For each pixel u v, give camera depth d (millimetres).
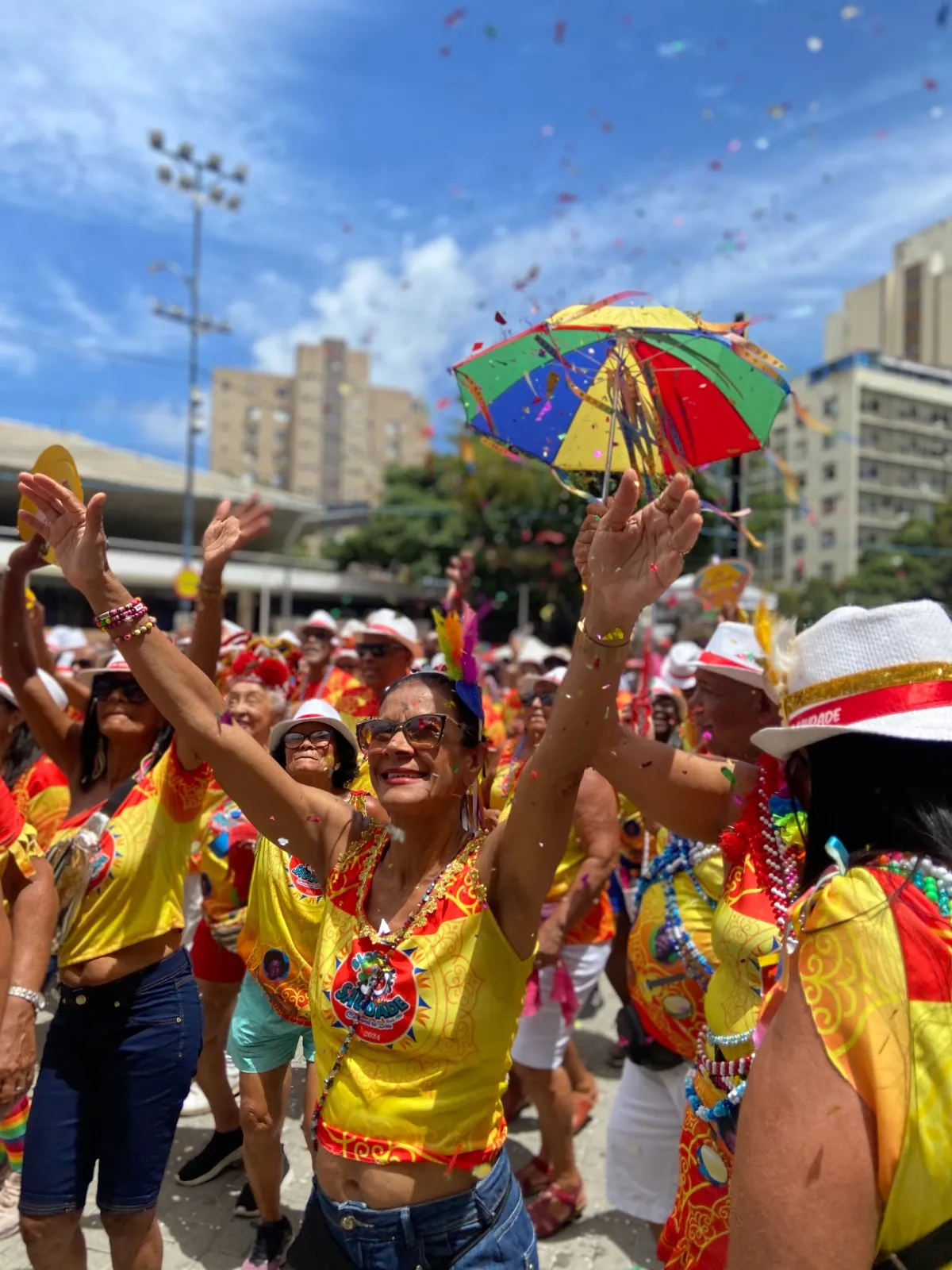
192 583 8375
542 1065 3338
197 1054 2635
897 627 1340
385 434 70062
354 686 5703
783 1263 1039
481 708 1920
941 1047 1075
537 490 28156
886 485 45844
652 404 2193
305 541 44062
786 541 48094
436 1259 1725
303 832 2076
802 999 1147
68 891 2525
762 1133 1108
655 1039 2678
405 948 1768
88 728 3039
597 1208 3484
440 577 30609
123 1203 2447
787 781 1692
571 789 1726
